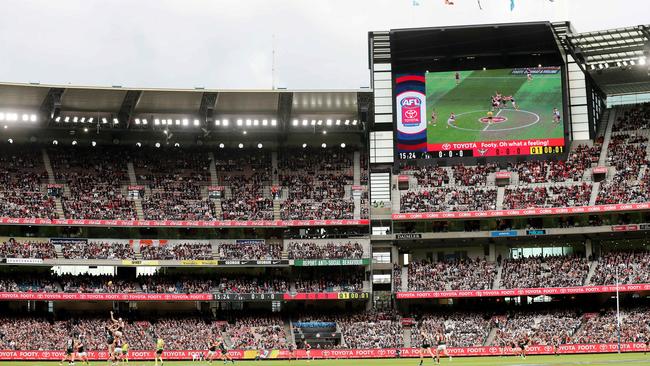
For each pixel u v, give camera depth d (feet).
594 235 322.34
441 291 313.94
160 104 331.98
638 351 273.54
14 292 302.86
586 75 351.25
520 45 344.08
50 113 322.34
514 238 332.39
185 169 354.13
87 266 320.50
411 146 351.46
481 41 342.85
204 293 314.96
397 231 338.13
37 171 340.39
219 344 264.11
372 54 361.92
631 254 314.35
